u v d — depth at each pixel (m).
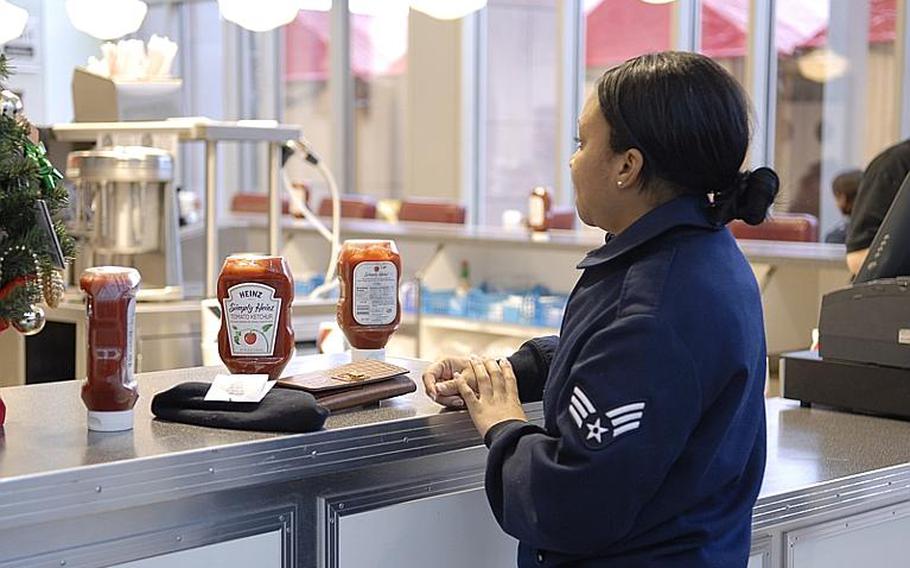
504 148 8.15
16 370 3.44
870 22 6.15
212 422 1.57
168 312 3.27
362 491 1.66
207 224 3.45
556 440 1.46
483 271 5.56
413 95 8.44
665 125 1.45
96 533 1.42
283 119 10.07
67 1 3.58
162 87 3.68
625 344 1.40
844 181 5.18
